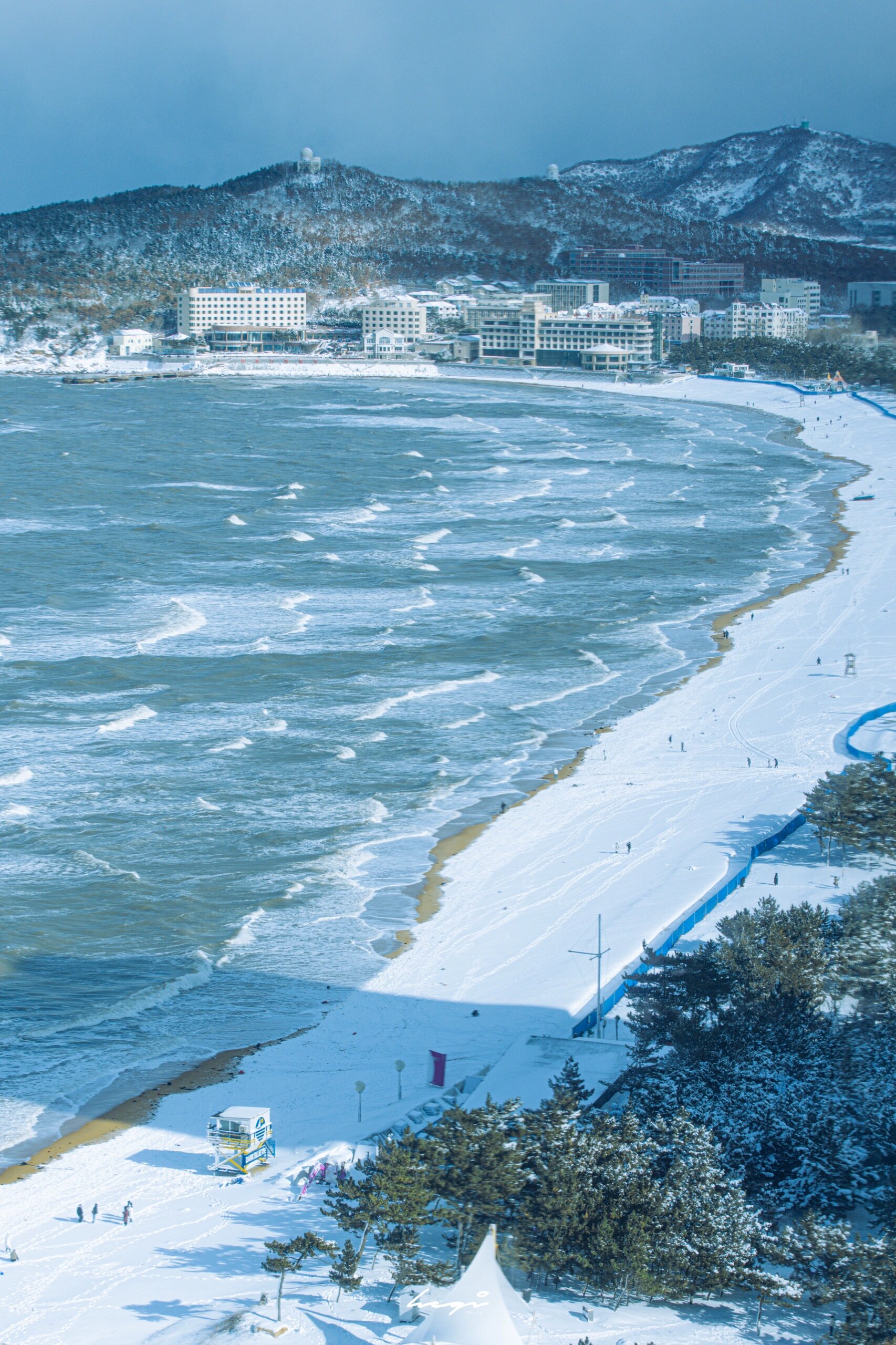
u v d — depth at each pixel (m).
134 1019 82.88
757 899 94.44
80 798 114.31
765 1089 62.38
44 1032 81.50
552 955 88.69
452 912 96.00
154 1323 52.47
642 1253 53.38
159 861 104.06
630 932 90.69
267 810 113.31
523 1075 72.00
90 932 93.56
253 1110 67.88
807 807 107.69
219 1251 58.34
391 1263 56.62
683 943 88.12
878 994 73.00
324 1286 54.84
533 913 95.06
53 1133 71.12
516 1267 55.03
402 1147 58.69
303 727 131.62
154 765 121.50
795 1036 66.31
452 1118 59.09
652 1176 58.25
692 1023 67.31
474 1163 56.53
